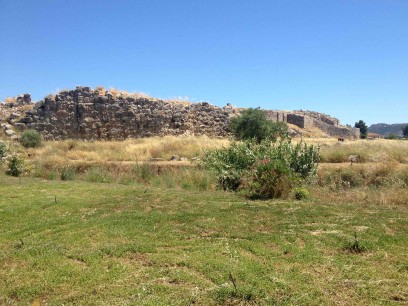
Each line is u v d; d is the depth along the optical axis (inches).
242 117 1195.9
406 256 222.5
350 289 184.2
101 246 248.2
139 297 180.9
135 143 1088.2
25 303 183.0
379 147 706.8
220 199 385.1
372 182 495.5
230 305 174.2
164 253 233.9
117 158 861.2
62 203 370.3
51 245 253.6
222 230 277.0
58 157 811.4
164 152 916.6
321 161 660.7
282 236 259.1
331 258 220.4
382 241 245.6
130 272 208.7
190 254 230.1
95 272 209.8
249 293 179.6
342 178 513.3
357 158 647.8
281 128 1218.0
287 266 211.2
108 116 1401.3
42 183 509.4
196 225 290.2
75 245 253.3
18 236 278.7
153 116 1403.8
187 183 529.3
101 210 343.9
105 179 601.3
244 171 474.9
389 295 178.4
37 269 218.4
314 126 2250.2
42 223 306.2
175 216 315.0
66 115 1395.2
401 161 599.5
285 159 465.7
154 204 365.1
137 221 304.2
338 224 284.2
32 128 1380.4
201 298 178.7
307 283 190.4
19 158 683.4
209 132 1424.7
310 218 301.0
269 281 192.4
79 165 738.2
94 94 1422.2
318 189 446.9
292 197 393.1
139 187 482.6
